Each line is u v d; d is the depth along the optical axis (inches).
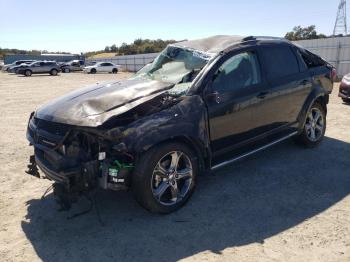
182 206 165.8
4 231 150.3
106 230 149.3
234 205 167.8
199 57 190.2
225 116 177.2
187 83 176.6
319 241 137.3
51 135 157.8
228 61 184.4
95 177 144.6
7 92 710.5
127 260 129.4
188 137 160.9
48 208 169.3
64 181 143.9
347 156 230.1
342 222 150.9
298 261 125.6
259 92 193.3
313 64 243.1
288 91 212.1
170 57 207.0
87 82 1026.7
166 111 155.9
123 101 158.4
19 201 177.3
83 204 171.9
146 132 147.1
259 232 144.9
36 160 165.9
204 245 137.0
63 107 165.6
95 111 153.6
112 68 1780.3
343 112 370.9
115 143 142.9
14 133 318.0
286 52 221.3
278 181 193.5
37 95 649.6
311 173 203.6
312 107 239.5
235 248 134.4
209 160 174.7
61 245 139.8
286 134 220.1
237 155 190.2
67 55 2652.6
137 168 147.9
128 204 170.7
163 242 139.7
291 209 163.2
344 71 959.0
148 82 185.0
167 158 159.3
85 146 151.6
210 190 183.9
